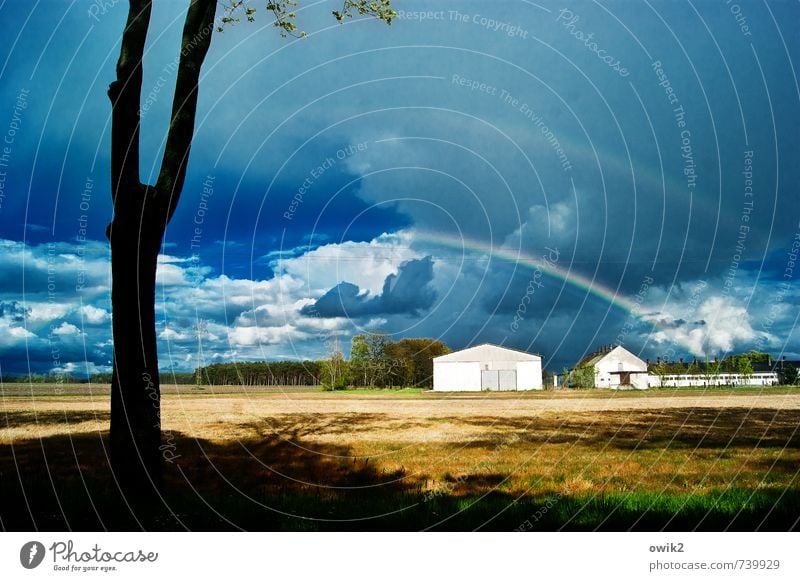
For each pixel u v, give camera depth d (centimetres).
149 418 835
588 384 5631
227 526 793
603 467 1186
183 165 877
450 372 5422
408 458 1378
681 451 1387
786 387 5050
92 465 1164
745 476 1047
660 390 4928
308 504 904
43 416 2303
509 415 2622
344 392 4991
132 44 845
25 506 838
